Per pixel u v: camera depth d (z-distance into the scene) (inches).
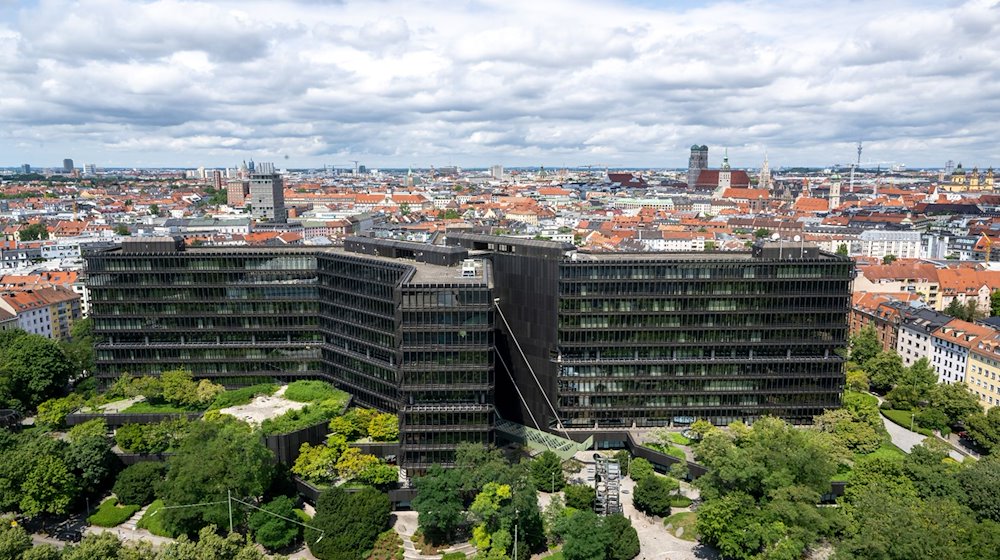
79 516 5959.6
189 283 7775.6
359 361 7313.0
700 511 5211.6
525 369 7377.0
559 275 6865.2
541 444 7057.1
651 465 6427.2
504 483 5413.4
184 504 5442.9
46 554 4318.4
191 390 7288.4
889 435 7160.4
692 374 7091.5
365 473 5935.0
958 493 5359.3
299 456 6240.2
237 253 7775.6
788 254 7209.6
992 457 6067.9
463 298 5969.5
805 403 7185.0
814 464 5447.8
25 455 5679.1
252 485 5575.8
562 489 6363.2
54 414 7052.2
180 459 5797.2
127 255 7701.8
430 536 5580.7
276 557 4773.6
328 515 5497.1
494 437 6230.3
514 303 7327.8
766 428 6333.7
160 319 7824.8
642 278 6889.8
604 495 5969.5
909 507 4945.9
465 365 6067.9
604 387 7096.5
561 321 6953.7
